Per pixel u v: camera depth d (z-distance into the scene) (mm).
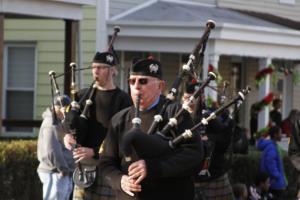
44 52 22906
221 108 7980
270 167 18094
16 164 14281
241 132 14672
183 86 15070
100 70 11000
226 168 12945
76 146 10898
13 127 22312
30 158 14555
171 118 7859
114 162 8227
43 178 13164
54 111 12578
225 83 12969
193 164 7723
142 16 23188
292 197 20500
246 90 8414
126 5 23484
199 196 12734
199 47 8711
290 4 30469
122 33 22562
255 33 23469
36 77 23016
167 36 22234
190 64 8562
